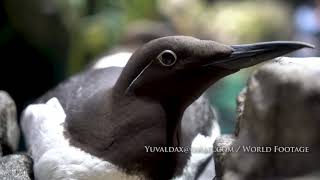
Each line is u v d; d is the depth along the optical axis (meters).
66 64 1.64
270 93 0.65
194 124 0.83
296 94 0.64
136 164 0.77
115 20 1.60
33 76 1.63
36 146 0.80
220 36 1.48
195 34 1.49
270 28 1.59
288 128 0.65
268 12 1.62
